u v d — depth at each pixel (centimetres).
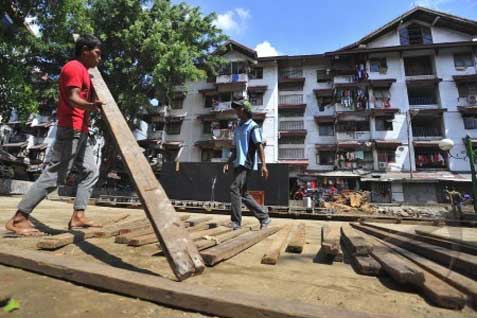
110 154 1939
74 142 265
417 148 2270
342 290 149
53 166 252
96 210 750
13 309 116
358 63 2489
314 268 196
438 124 2302
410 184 2186
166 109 2794
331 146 2378
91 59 266
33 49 1259
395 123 2312
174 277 158
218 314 118
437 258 196
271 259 202
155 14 1862
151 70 1788
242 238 270
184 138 2728
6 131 3159
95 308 121
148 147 2741
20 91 1152
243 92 2614
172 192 1330
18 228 242
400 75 2389
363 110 2347
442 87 2302
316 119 2470
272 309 111
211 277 161
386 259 182
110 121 216
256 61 2645
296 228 442
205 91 2702
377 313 112
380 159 2277
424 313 121
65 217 419
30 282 148
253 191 1203
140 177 179
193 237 265
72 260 166
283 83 2658
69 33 1318
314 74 2633
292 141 2520
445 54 2359
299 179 2367
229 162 386
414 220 886
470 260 167
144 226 319
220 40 2106
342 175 2266
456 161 2153
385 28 2459
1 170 2109
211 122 2689
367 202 1873
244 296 124
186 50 1736
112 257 198
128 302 129
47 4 1143
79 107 234
